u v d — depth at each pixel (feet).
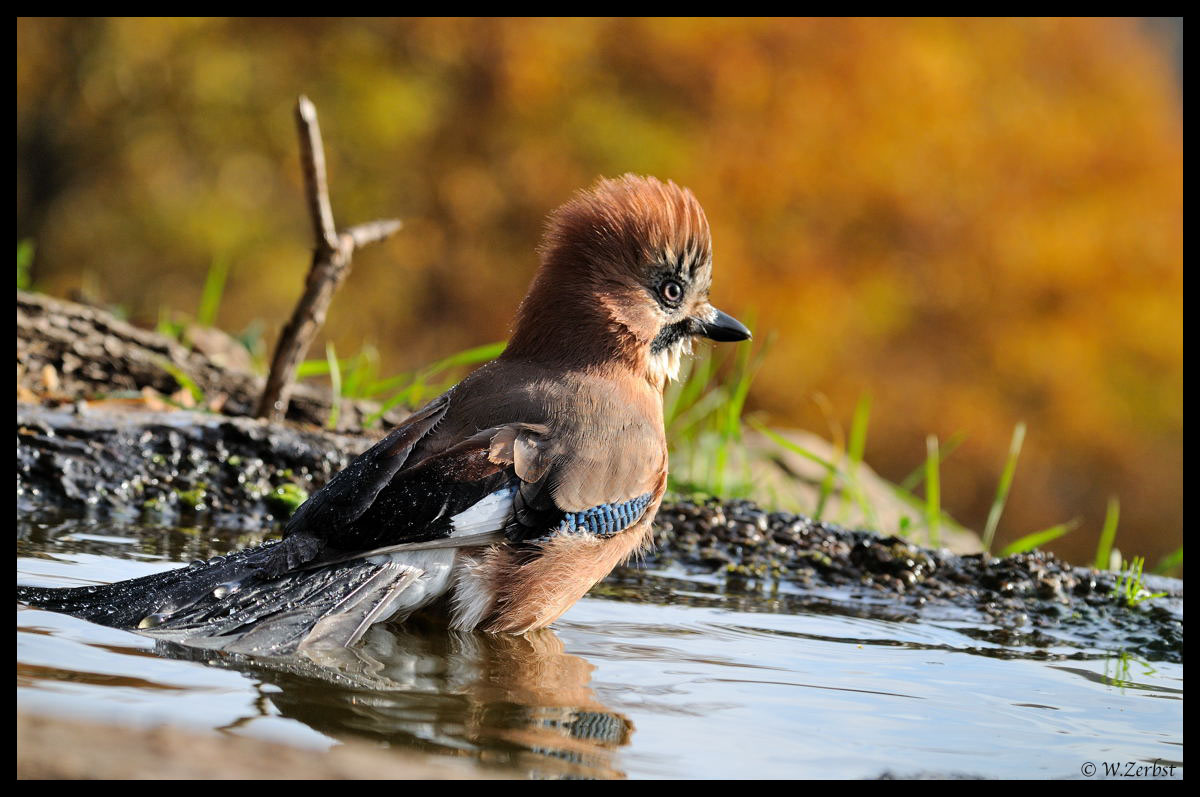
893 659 23.04
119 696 15.85
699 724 17.98
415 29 116.26
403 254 114.11
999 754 18.02
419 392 40.24
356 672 18.81
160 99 115.14
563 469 22.95
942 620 26.61
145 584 19.93
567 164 115.44
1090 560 115.34
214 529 28.66
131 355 37.55
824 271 118.11
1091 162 126.52
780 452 45.83
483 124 116.57
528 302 25.80
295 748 14.89
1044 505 123.54
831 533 31.27
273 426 32.65
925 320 122.21
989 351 121.70
